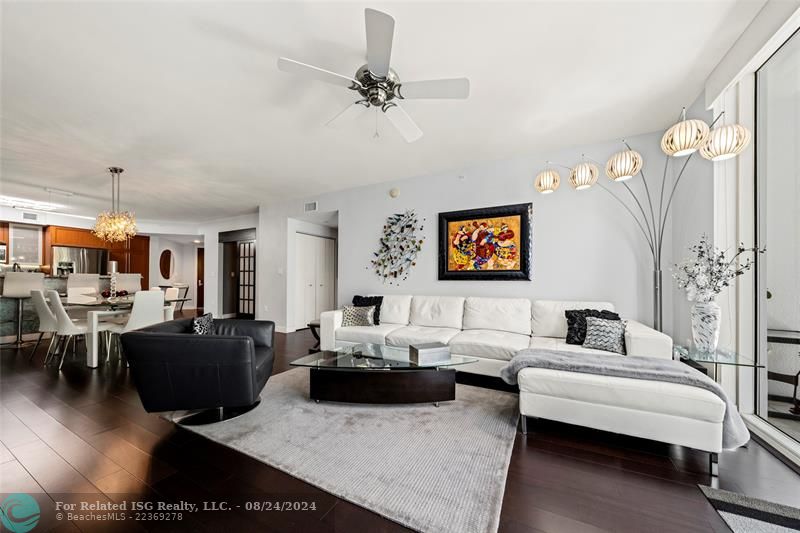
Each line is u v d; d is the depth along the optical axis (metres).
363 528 1.40
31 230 6.98
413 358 2.70
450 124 3.07
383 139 3.38
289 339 5.45
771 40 1.72
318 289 6.93
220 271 7.87
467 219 4.24
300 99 2.60
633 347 2.65
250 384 2.25
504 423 2.37
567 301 3.56
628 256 3.42
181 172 4.34
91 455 1.94
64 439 2.12
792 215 2.04
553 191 3.68
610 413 1.98
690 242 2.88
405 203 4.74
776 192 2.17
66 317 3.79
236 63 2.16
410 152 3.75
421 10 1.73
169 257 9.55
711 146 2.10
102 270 7.80
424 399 2.67
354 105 2.21
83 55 2.06
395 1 1.67
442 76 2.32
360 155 3.83
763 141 2.28
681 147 2.23
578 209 3.64
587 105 2.74
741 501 1.54
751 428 2.25
